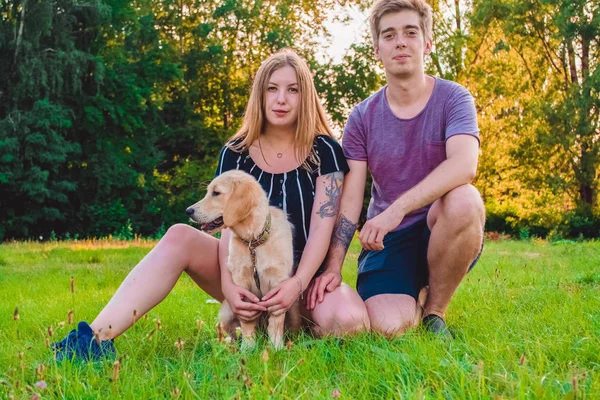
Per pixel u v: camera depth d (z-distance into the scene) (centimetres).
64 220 2745
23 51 2530
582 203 2703
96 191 2844
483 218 338
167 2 3231
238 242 327
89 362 262
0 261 1032
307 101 354
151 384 242
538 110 2641
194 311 456
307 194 354
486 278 611
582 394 208
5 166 2456
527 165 2755
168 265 321
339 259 352
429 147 363
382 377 244
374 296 349
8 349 320
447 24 2900
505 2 2766
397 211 330
